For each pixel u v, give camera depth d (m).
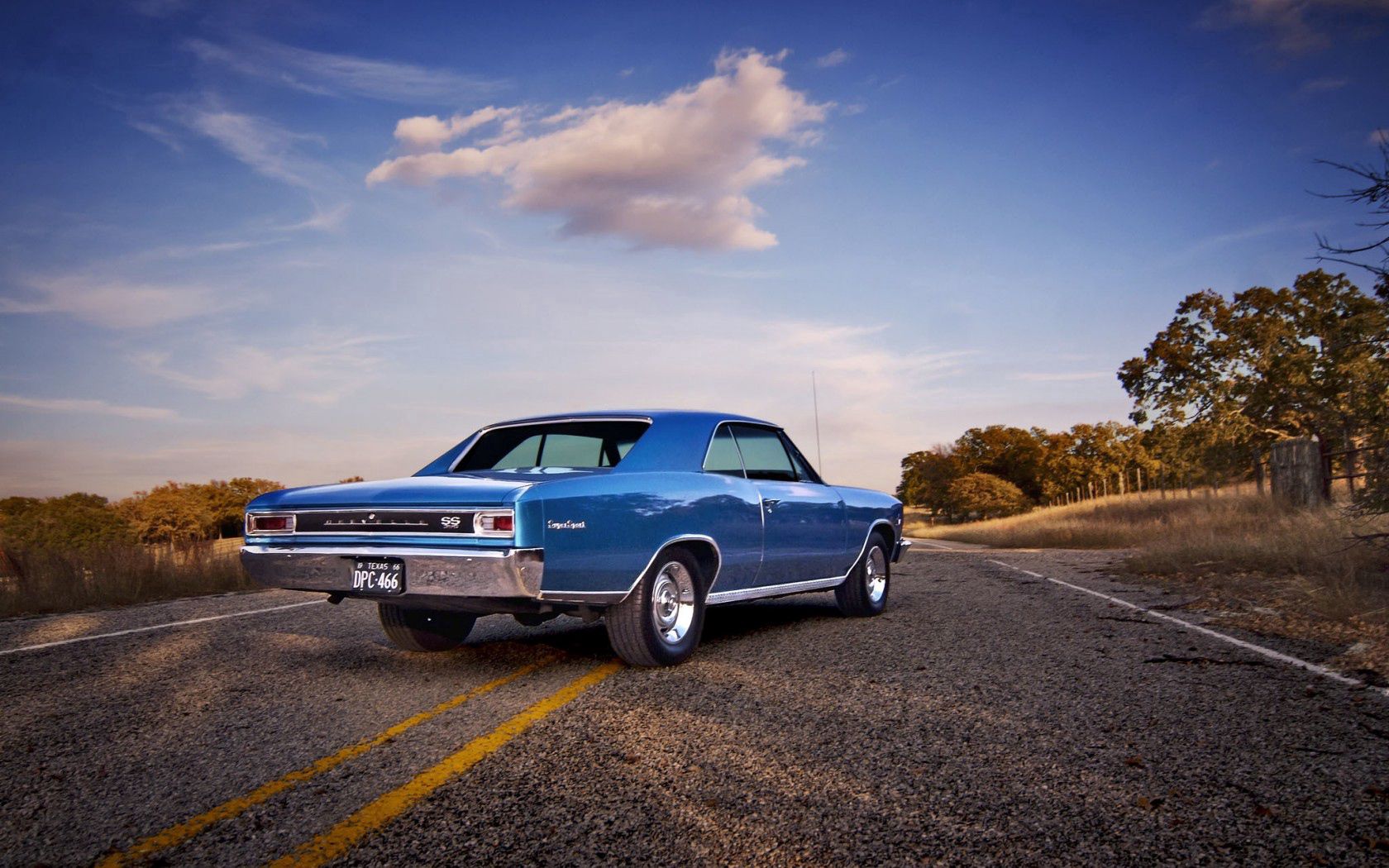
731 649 5.67
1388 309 8.23
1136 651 5.44
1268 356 39.69
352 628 6.71
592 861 2.42
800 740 3.55
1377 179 7.14
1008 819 2.70
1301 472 16.28
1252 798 2.85
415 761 3.33
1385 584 7.50
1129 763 3.22
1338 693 4.26
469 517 4.29
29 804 2.92
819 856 2.44
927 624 6.70
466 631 5.87
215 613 7.78
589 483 4.64
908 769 3.18
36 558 9.36
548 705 4.15
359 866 2.40
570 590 4.45
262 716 4.02
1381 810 2.72
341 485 4.87
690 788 3.00
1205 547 11.23
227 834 2.64
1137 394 44.94
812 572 6.50
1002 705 4.09
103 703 4.32
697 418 5.76
